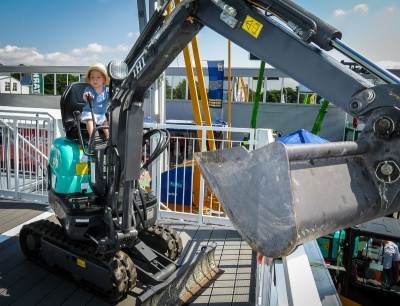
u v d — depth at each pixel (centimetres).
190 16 213
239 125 1934
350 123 1872
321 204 105
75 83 385
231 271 389
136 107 288
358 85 147
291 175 103
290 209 93
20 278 356
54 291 336
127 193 297
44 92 2112
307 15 159
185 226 511
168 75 1936
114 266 310
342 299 670
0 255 402
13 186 653
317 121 1225
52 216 526
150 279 321
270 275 156
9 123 625
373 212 119
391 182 118
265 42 176
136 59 289
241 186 106
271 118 1920
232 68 1891
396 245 634
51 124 566
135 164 296
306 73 163
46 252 368
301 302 100
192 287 348
